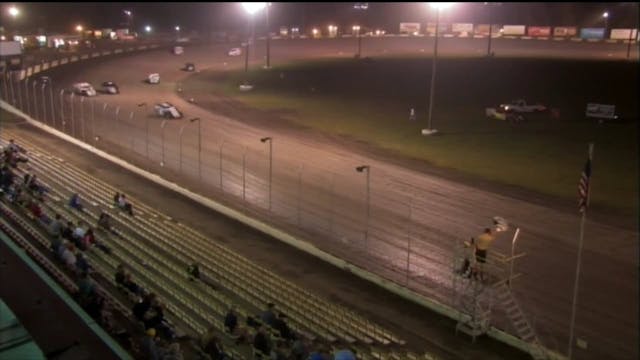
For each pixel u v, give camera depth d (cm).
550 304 2428
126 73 9719
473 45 15500
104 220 3003
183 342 1939
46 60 10038
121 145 4959
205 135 5394
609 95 8150
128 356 1595
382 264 2805
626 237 3130
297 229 3219
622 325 2280
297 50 14212
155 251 2797
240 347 1914
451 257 2872
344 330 2139
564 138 5488
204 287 2386
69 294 2048
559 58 12606
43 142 4938
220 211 3475
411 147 5059
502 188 3934
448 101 7625
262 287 2473
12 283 1989
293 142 5178
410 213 3381
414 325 2236
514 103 6431
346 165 4459
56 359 1537
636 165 4566
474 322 2159
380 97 7894
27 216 2984
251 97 7756
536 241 3066
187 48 13600
